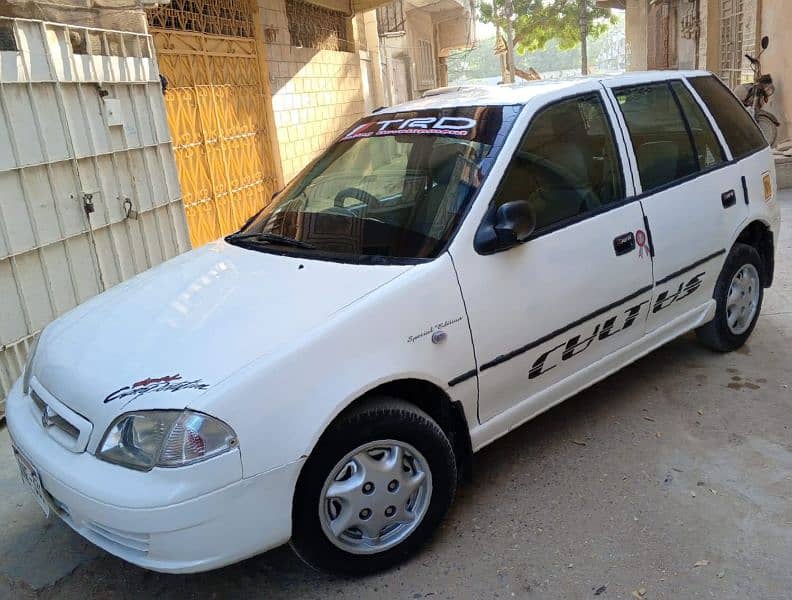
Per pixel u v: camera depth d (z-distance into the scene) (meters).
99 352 2.60
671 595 2.46
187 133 7.38
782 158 8.89
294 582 2.69
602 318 3.32
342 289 2.66
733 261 4.10
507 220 2.82
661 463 3.26
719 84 4.43
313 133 10.87
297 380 2.34
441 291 2.71
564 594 2.51
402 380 2.66
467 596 2.54
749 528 2.77
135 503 2.18
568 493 3.09
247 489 2.26
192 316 2.67
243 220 8.61
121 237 5.17
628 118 3.63
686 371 4.17
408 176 3.23
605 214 3.33
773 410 3.65
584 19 33.00
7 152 4.07
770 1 10.90
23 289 4.19
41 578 2.84
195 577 2.77
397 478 2.61
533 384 3.11
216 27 8.04
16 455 2.74
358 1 12.52
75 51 4.76
